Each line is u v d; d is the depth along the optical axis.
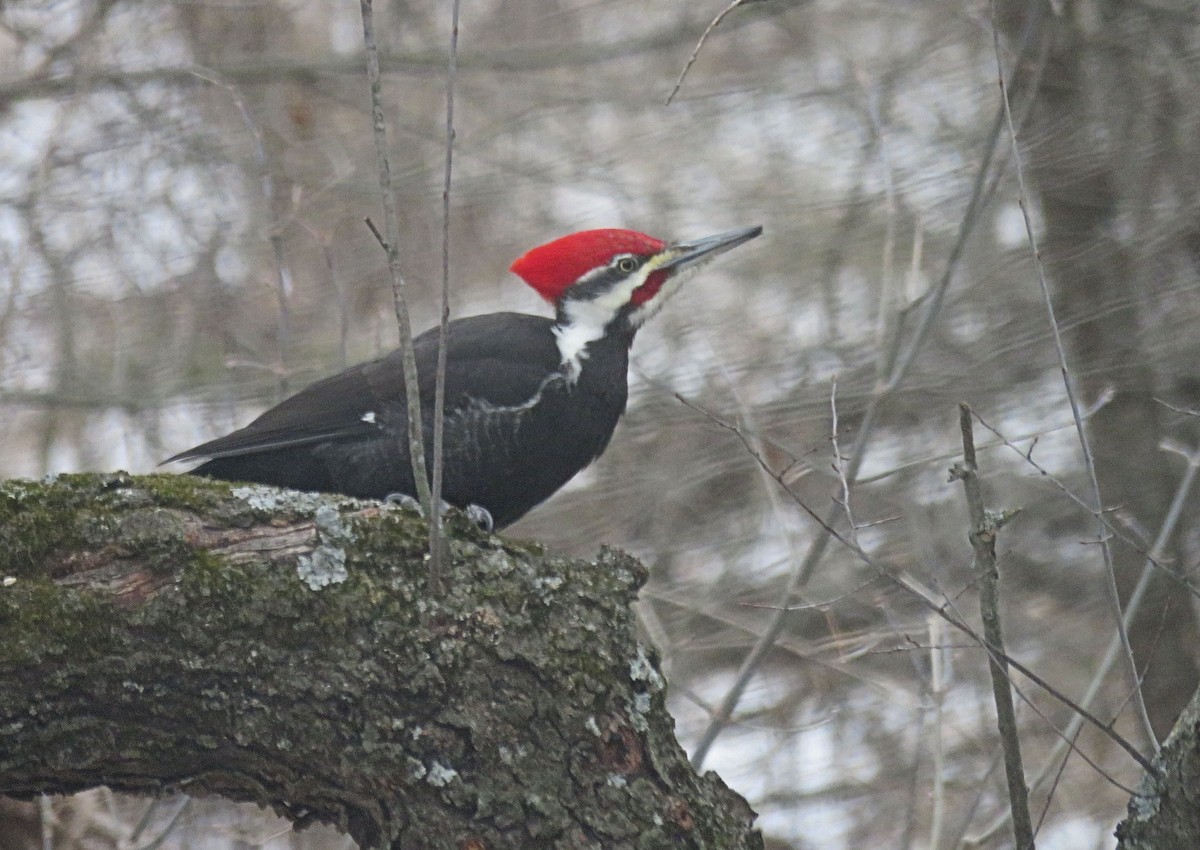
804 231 14.79
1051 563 13.47
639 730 6.21
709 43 16.34
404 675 6.07
